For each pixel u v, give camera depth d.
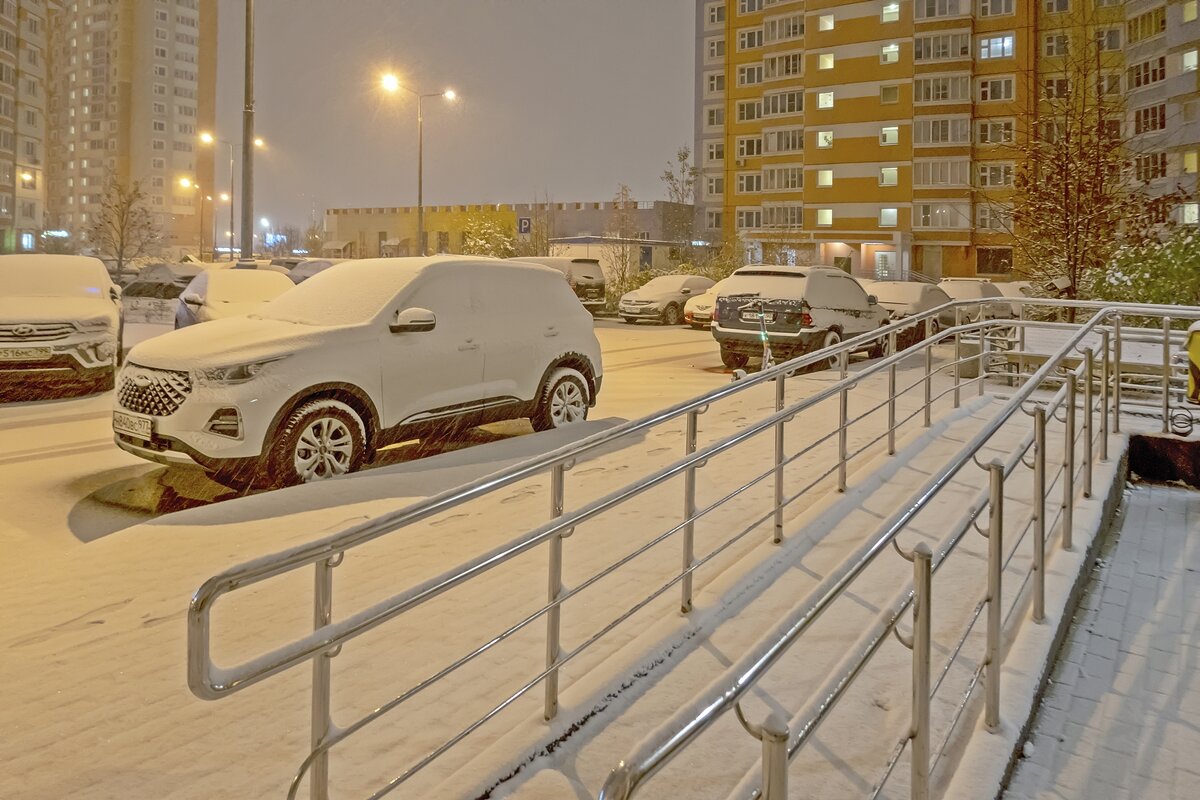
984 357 9.95
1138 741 3.40
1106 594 4.95
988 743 3.08
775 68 58.19
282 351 6.84
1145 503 6.80
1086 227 13.83
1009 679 3.53
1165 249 12.98
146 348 7.11
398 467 7.30
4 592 4.89
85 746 3.28
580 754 3.13
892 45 51.59
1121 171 14.36
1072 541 5.12
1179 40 40.16
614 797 1.41
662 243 45.91
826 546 5.23
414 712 3.45
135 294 33.16
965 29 49.28
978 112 49.72
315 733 2.34
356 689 3.64
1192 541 5.85
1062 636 4.23
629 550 5.27
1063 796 3.03
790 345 13.97
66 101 132.00
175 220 130.62
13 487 7.54
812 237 54.50
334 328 7.25
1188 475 7.21
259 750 3.24
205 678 2.01
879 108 52.31
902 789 2.86
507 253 40.22
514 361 8.51
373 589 4.79
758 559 4.84
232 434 6.58
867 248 53.81
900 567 4.84
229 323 7.59
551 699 3.24
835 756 3.06
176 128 130.62
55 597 4.77
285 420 6.81
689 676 3.66
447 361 7.89
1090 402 5.95
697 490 6.55
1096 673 3.99
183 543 5.59
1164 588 5.02
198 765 3.14
